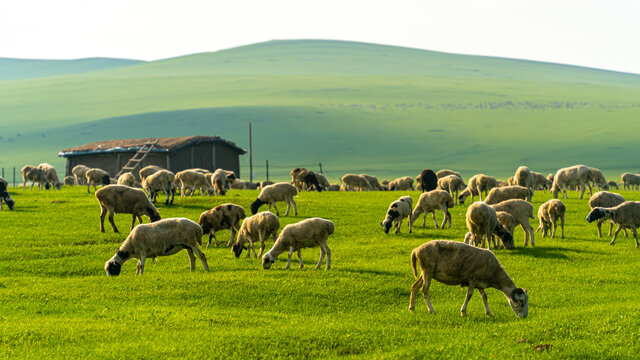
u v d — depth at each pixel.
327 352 15.45
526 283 23.08
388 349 15.63
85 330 16.58
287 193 39.44
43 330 16.42
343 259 28.20
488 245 28.81
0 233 33.41
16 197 50.34
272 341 15.80
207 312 18.75
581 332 16.47
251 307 19.88
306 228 24.66
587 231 36.00
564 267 26.00
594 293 21.45
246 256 28.73
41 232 33.81
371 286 22.08
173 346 15.35
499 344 15.65
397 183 72.88
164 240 24.25
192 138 80.50
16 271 26.11
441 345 15.50
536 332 16.45
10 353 14.88
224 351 15.21
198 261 27.38
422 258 18.12
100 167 78.69
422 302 20.69
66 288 21.77
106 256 28.92
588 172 48.38
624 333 16.30
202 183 48.78
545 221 34.25
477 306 19.86
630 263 26.88
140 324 17.31
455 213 42.50
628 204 30.77
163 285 21.94
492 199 36.81
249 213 41.34
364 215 41.88
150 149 74.50
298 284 22.17
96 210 41.88
